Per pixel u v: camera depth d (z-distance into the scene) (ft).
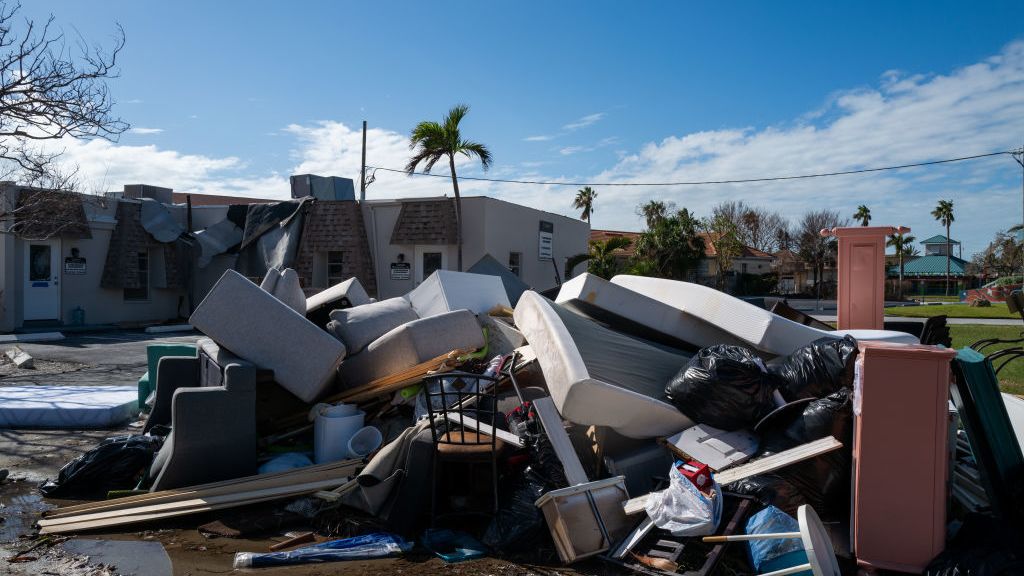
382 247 61.21
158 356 25.04
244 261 61.52
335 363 18.16
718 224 143.54
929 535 11.50
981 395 13.03
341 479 15.62
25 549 13.10
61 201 45.96
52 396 24.93
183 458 15.62
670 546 12.39
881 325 24.49
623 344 18.52
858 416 12.26
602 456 15.99
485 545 13.42
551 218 72.95
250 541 13.78
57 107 33.19
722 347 16.35
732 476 13.97
